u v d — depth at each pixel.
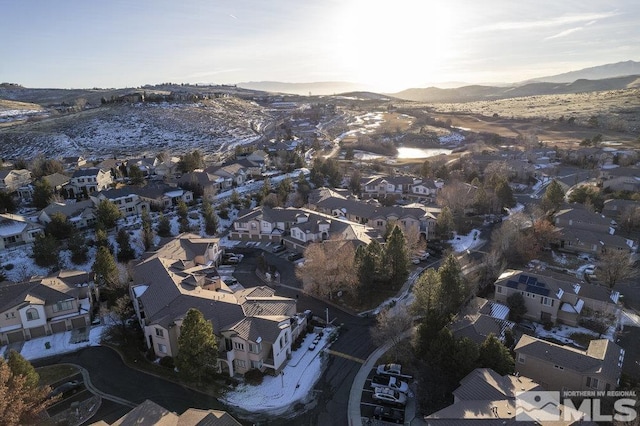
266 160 148.25
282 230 93.12
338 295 69.25
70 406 45.94
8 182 113.75
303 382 49.69
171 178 129.88
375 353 54.75
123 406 46.06
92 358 54.59
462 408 39.12
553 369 46.78
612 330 59.12
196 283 62.62
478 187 110.38
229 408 45.84
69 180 116.81
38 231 84.88
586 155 149.75
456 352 45.97
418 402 45.34
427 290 57.25
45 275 74.06
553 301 60.56
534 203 109.50
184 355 46.84
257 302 56.72
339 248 71.38
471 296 65.25
